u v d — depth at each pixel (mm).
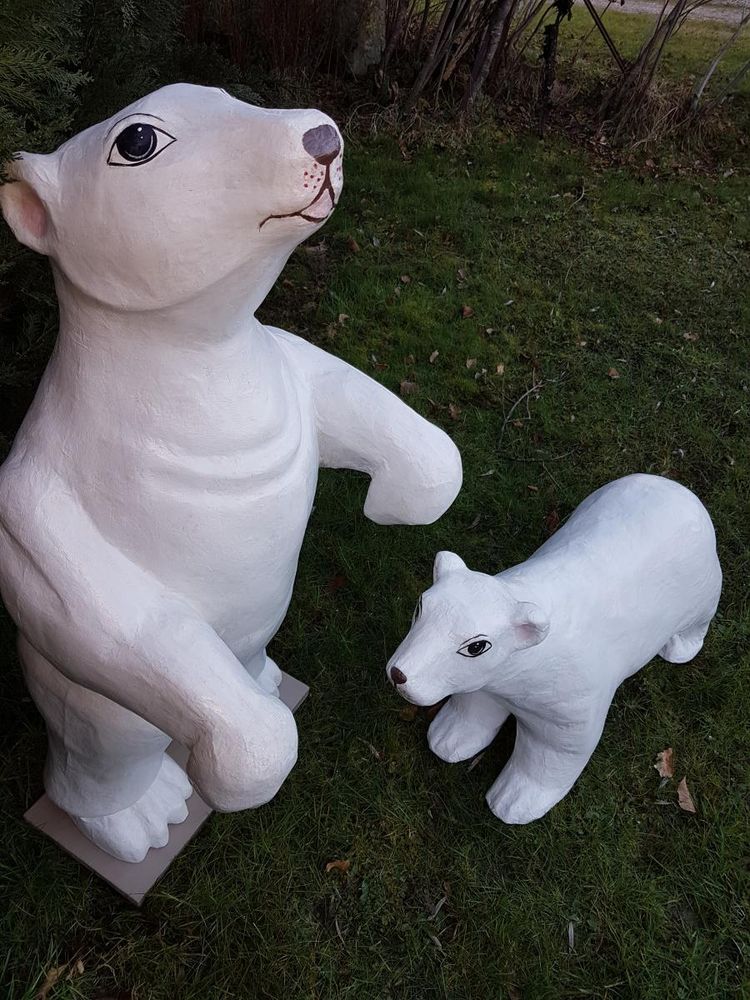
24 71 1198
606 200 4484
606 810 1971
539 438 2949
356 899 1759
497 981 1674
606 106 5234
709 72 5113
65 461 978
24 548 974
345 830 1852
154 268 822
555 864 1863
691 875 1884
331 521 2482
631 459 2932
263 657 1750
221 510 997
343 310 3330
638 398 3191
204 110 827
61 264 882
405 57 5062
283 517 1069
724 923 1809
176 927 1654
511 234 4039
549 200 4371
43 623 990
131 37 1887
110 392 941
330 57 4902
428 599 1524
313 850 1811
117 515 977
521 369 3230
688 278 3934
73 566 965
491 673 1565
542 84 4832
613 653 1791
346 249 3703
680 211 4516
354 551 2406
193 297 850
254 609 1152
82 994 1545
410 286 3545
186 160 793
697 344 3523
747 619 2439
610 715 2156
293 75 4617
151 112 821
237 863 1750
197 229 802
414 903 1774
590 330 3508
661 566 1851
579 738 1788
